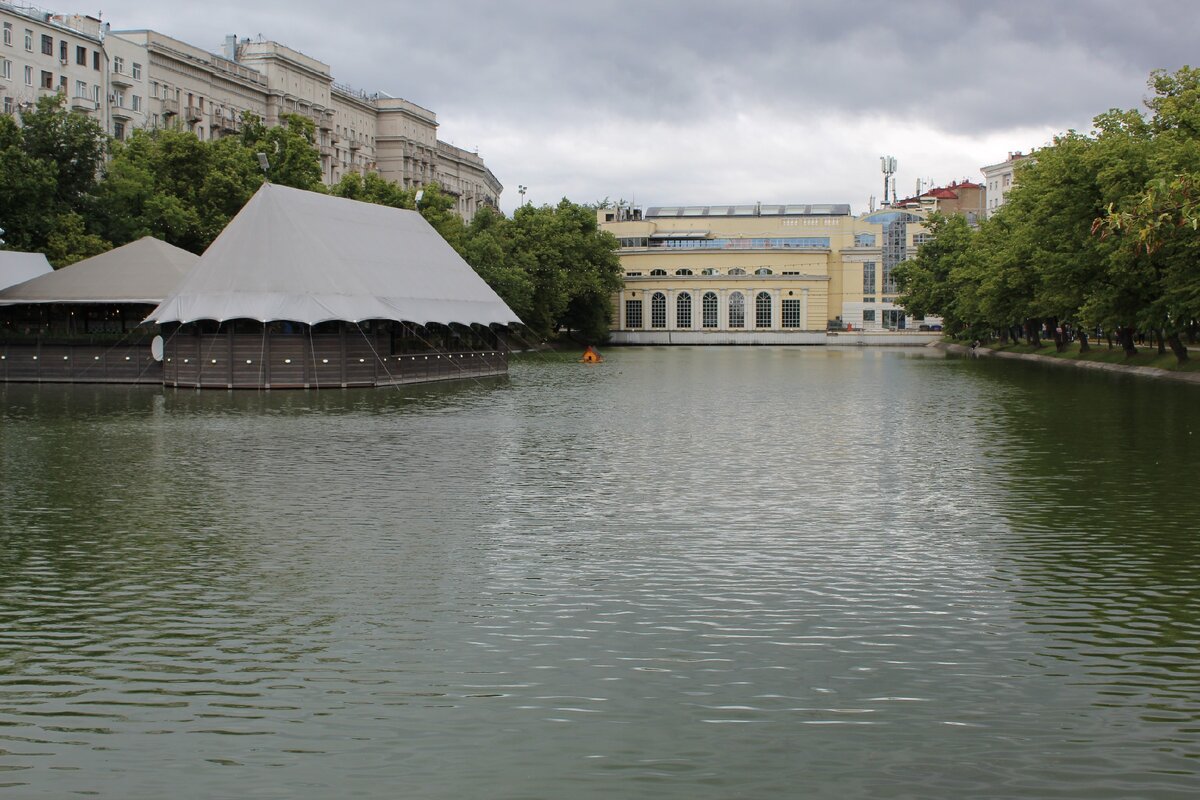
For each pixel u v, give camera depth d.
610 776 9.20
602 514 19.70
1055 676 11.38
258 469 25.11
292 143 77.81
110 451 28.30
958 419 37.56
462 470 25.08
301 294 52.44
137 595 14.32
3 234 59.53
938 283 120.12
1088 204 60.03
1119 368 70.00
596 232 135.62
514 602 13.94
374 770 9.33
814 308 153.75
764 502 21.00
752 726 10.17
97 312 58.12
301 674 11.46
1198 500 20.89
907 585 14.79
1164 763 9.45
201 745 9.83
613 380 63.53
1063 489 22.30
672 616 13.38
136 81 97.69
